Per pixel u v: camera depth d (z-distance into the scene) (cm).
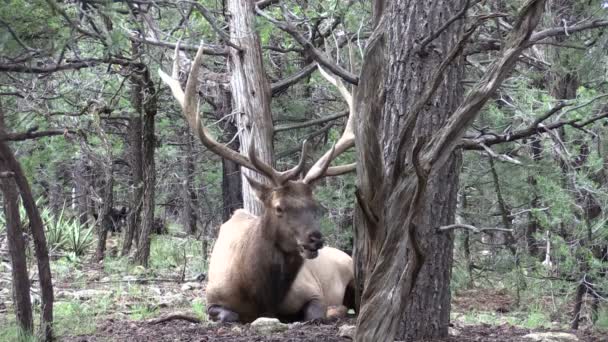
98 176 2186
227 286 838
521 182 1079
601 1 780
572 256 908
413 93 632
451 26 631
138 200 1588
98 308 943
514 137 722
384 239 457
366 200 454
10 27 531
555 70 968
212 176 1942
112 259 1506
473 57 1324
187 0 870
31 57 576
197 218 2250
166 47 1107
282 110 1443
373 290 457
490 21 1089
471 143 673
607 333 797
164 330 760
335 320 880
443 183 640
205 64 1516
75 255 1540
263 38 1154
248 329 759
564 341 702
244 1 1151
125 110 1382
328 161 796
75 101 1134
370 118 453
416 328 652
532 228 1122
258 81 1150
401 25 639
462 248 1300
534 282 1051
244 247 827
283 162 1545
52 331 662
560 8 994
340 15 1070
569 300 1034
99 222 1658
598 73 910
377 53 457
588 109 887
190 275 1388
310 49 754
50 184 2105
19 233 629
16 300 638
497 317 1015
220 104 1538
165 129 1873
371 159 452
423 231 636
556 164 1014
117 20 587
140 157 1603
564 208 896
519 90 1009
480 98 443
